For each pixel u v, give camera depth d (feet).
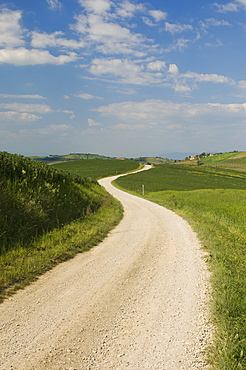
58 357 12.35
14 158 51.67
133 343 13.56
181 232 42.70
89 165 374.84
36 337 13.98
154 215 62.54
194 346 13.24
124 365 11.88
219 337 13.69
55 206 45.09
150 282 22.12
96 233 41.16
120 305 17.92
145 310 17.17
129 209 74.49
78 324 15.39
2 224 31.71
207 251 31.27
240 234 41.06
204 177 274.16
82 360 12.18
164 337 14.08
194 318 16.02
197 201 87.40
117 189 157.99
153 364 11.94
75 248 32.45
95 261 28.09
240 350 12.51
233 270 23.95
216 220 53.42
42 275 23.71
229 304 16.84
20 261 25.55
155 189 162.71
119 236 40.75
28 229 33.99
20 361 12.00
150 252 31.68
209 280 22.07
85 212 53.98
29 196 40.86
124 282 22.15
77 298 18.98
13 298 18.83
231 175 330.75
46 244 31.78
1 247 28.14
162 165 416.46
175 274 23.89
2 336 13.99
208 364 11.95
